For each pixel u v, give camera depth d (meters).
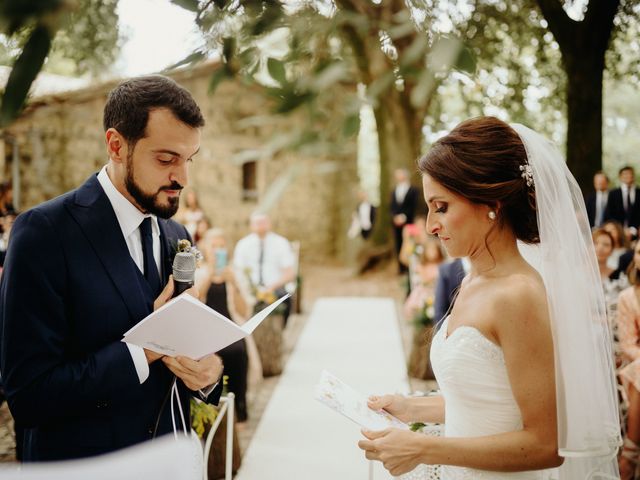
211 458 3.53
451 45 1.05
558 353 1.48
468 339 1.52
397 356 6.46
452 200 1.55
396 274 12.67
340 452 3.99
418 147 11.47
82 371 1.55
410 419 1.89
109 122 1.63
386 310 9.34
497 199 1.53
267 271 6.19
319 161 1.17
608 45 7.45
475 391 1.52
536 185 1.56
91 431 1.63
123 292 1.65
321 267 14.75
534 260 1.82
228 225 13.28
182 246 1.81
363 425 1.65
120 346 1.61
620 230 4.40
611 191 8.38
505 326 1.46
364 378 5.64
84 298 1.61
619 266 4.34
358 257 13.30
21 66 0.82
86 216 1.66
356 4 1.28
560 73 8.17
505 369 1.50
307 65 1.36
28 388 1.52
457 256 1.60
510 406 1.51
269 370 5.71
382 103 2.38
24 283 1.55
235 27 1.30
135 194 1.64
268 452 3.99
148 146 1.59
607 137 13.32
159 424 1.73
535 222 1.58
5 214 5.81
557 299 1.53
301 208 15.20
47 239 1.59
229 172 13.10
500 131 1.58
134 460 1.00
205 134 12.41
